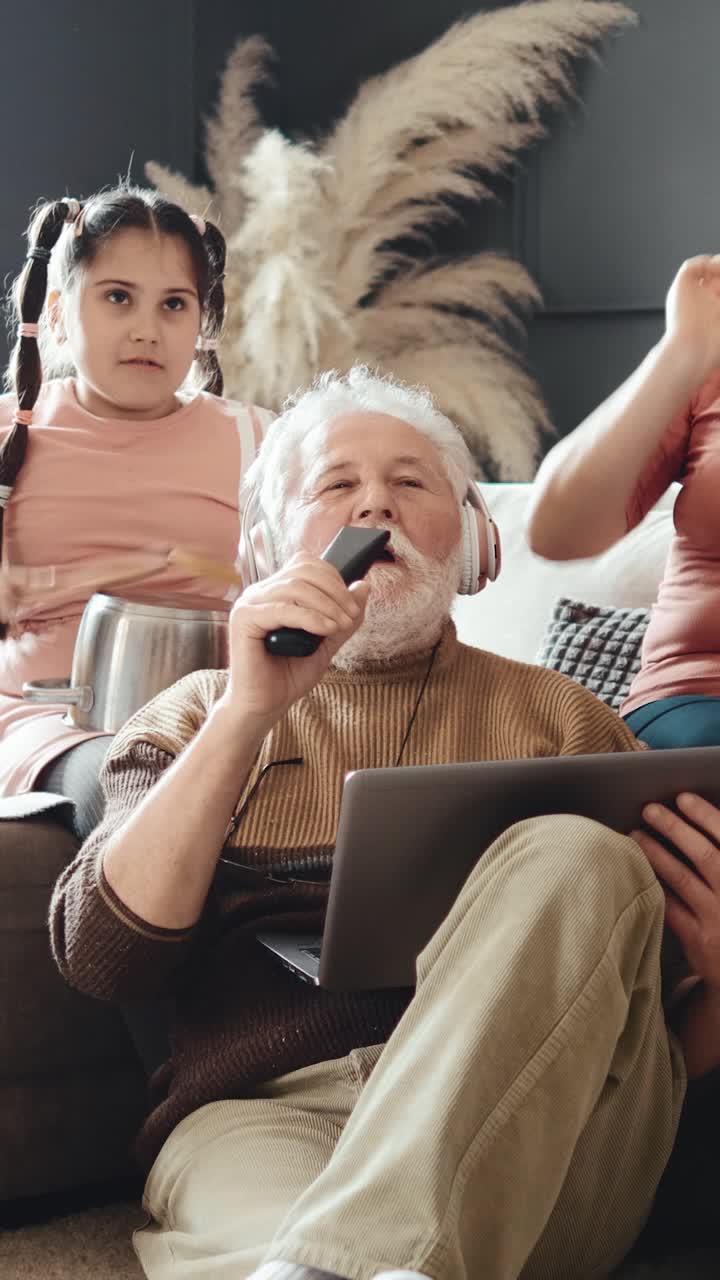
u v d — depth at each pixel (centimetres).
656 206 486
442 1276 87
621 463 158
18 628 205
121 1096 159
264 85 538
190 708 137
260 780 132
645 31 483
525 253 512
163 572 208
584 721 139
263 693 115
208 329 227
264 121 539
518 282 498
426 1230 89
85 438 212
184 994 134
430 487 140
